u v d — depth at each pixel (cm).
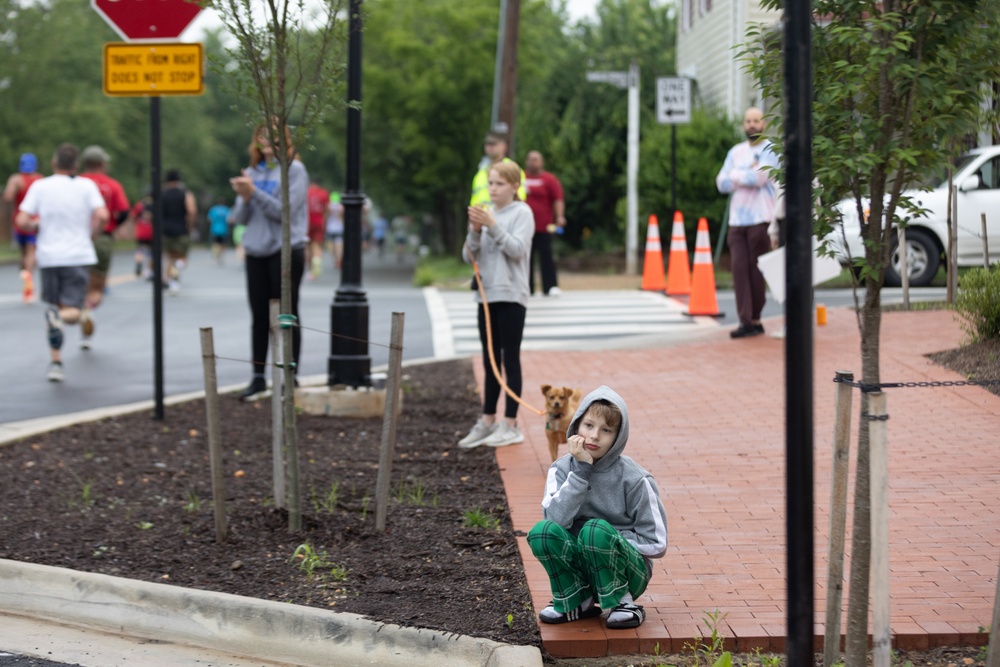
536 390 1026
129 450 843
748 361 1098
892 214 421
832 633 434
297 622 504
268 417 959
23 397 1064
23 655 502
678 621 496
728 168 1206
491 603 524
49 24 4838
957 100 421
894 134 425
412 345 1359
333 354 981
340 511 678
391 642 488
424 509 679
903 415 838
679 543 600
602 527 478
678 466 751
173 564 592
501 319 818
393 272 3372
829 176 408
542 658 471
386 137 3831
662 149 2333
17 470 780
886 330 1138
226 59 629
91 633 532
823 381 970
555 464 512
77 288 1174
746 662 466
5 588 566
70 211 1166
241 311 1783
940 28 411
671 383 1020
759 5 458
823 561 562
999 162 1485
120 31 897
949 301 924
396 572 570
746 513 649
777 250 1075
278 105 620
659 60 3073
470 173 3500
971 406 848
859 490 418
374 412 952
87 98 5191
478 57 3281
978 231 1480
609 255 2597
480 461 789
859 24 426
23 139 4859
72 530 647
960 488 672
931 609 499
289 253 634
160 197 939
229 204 8044
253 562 591
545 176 1806
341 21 612
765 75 453
